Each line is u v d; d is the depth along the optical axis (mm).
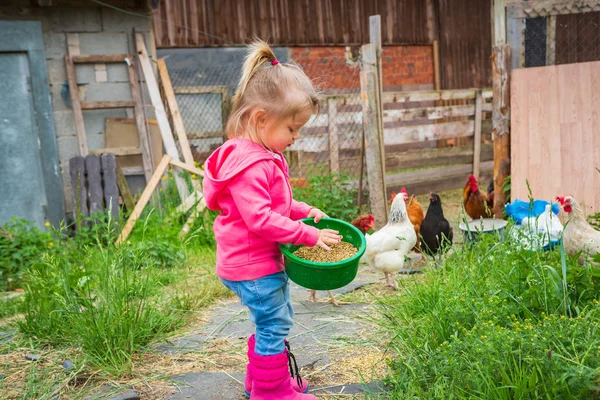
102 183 7863
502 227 5262
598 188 6223
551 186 6391
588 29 6527
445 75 13766
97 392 2986
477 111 10703
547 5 6184
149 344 3553
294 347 3521
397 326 3574
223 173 2525
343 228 2939
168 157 8047
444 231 5348
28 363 3408
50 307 3893
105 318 3533
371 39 7414
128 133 8438
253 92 2535
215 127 9945
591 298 3168
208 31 10547
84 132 8125
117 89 8406
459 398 2449
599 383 2191
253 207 2414
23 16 7828
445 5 13531
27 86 7805
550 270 3143
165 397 2912
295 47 11531
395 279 4938
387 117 9578
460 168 10820
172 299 4324
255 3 10984
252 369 2666
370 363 3195
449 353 2676
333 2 11906
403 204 4766
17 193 7844
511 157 6477
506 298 3285
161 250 6074
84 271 4297
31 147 7875
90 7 8188
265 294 2551
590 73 6113
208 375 3162
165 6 10062
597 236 4105
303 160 8891
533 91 6309
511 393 2357
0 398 2963
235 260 2553
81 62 8109
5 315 4520
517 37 6332
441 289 3672
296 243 2463
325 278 2537
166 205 7875
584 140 6207
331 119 8875
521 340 2518
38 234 6832
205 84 10539
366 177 8398
